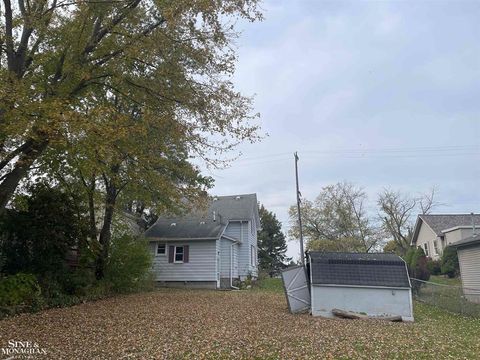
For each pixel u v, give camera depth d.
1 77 9.24
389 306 15.62
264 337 10.22
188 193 12.85
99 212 20.02
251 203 35.12
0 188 10.95
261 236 57.38
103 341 9.34
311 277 16.23
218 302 17.45
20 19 10.57
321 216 46.66
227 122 12.01
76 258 18.66
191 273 28.67
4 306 12.09
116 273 18.91
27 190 15.35
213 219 31.16
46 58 11.33
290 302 15.90
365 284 15.88
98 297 17.08
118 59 11.16
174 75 11.55
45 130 8.91
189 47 11.41
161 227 30.78
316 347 9.30
